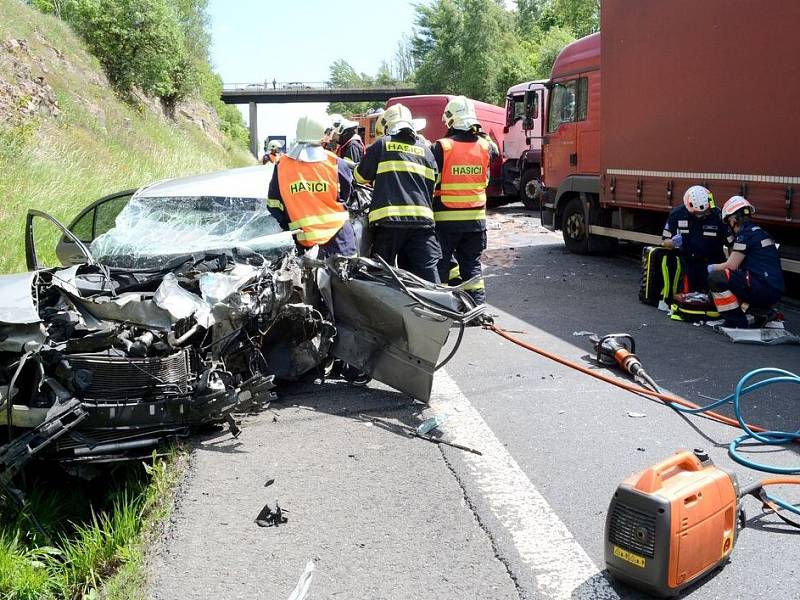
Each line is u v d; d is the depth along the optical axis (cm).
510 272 1038
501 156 2053
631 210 1027
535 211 1998
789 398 502
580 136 1165
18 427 392
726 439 434
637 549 271
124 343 409
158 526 341
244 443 426
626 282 946
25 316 399
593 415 474
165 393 407
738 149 749
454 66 5891
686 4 814
